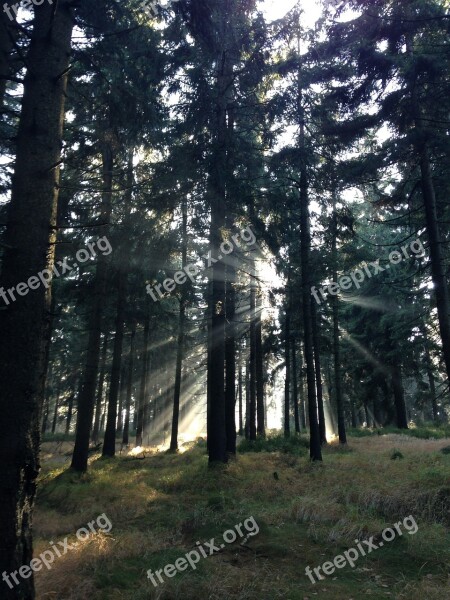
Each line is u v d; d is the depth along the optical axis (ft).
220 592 17.30
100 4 23.75
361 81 37.76
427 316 65.00
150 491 34.73
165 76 39.50
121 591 17.61
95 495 34.27
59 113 17.43
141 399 80.33
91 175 42.83
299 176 53.62
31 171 16.26
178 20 29.01
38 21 17.97
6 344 14.65
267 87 48.03
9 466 13.73
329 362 103.86
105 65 27.68
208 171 40.63
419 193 41.78
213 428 42.70
